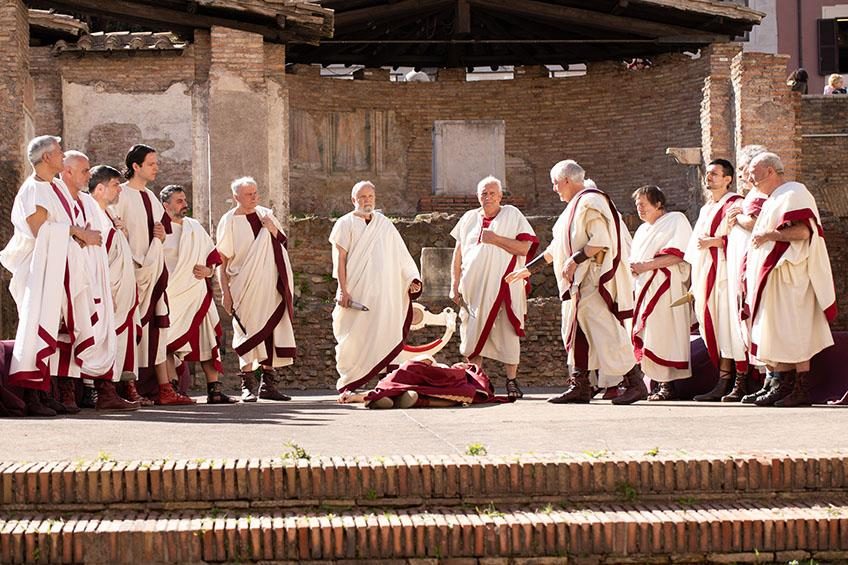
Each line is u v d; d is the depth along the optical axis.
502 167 30.50
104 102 33.44
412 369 13.67
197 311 15.52
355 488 8.00
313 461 8.09
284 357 16.00
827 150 36.03
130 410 13.24
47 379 12.26
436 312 24.06
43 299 12.41
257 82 24.72
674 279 15.22
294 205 33.75
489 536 7.59
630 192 33.28
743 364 14.35
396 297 15.73
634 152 33.19
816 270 13.37
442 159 30.42
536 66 34.75
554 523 7.65
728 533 7.73
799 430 10.14
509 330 15.91
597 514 7.87
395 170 34.81
